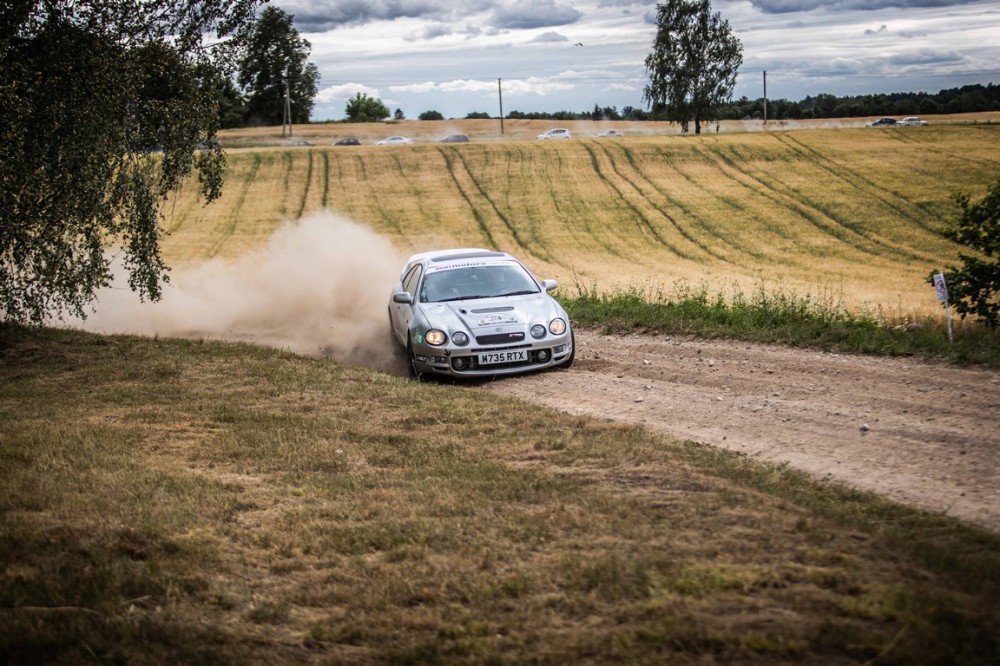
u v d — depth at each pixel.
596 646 3.38
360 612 3.82
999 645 3.32
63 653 3.44
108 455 6.61
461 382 10.45
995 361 9.46
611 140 69.00
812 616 3.56
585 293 18.67
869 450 6.68
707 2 88.25
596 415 8.26
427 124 133.00
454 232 45.19
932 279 11.89
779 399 8.52
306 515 5.15
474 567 4.25
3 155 10.71
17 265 11.91
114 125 11.46
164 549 4.59
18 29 10.70
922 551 4.26
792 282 32.22
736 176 57.16
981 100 138.62
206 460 6.55
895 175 55.94
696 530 4.62
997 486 5.71
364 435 7.20
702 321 13.37
